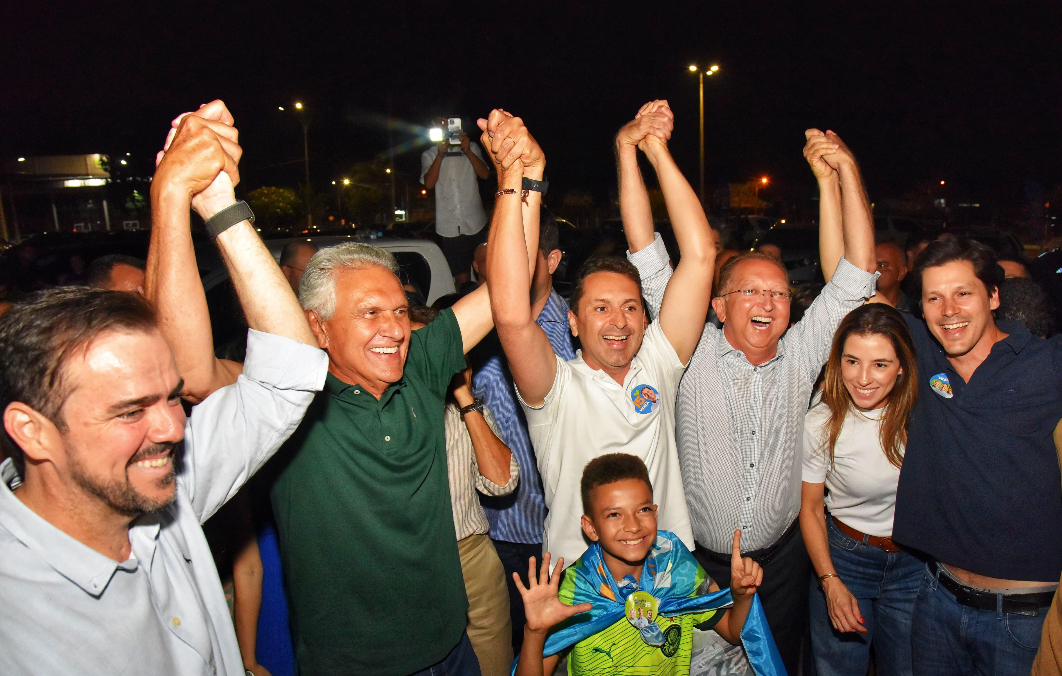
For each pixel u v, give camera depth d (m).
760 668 2.47
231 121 1.84
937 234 7.37
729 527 3.11
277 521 2.21
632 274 2.75
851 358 2.93
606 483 2.43
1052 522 2.63
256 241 1.80
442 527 2.29
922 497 2.86
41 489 1.41
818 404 3.18
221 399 1.79
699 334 2.88
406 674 2.21
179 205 1.70
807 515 3.18
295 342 1.80
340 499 2.13
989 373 2.69
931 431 2.82
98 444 1.36
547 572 2.25
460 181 6.85
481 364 3.38
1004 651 2.71
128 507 1.41
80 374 1.33
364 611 2.17
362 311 2.13
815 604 3.33
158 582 1.54
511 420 3.33
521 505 3.33
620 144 3.13
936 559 2.85
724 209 36.56
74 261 6.45
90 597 1.40
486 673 2.90
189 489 1.72
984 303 2.67
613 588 2.48
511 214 2.34
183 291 1.73
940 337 2.74
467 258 6.94
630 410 2.75
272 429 1.83
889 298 6.07
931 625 2.93
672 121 2.89
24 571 1.34
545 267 3.47
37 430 1.35
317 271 2.21
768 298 2.98
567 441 2.73
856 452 3.04
